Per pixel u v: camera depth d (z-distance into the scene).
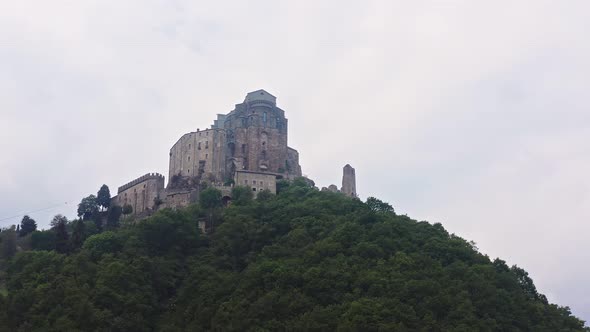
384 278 181.62
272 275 185.12
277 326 167.38
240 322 170.00
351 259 193.75
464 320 169.25
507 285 198.62
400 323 160.12
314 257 196.50
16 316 173.25
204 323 177.12
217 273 198.75
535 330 180.62
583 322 197.25
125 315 177.25
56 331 164.75
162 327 178.50
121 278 186.75
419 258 197.75
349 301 174.88
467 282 187.88
